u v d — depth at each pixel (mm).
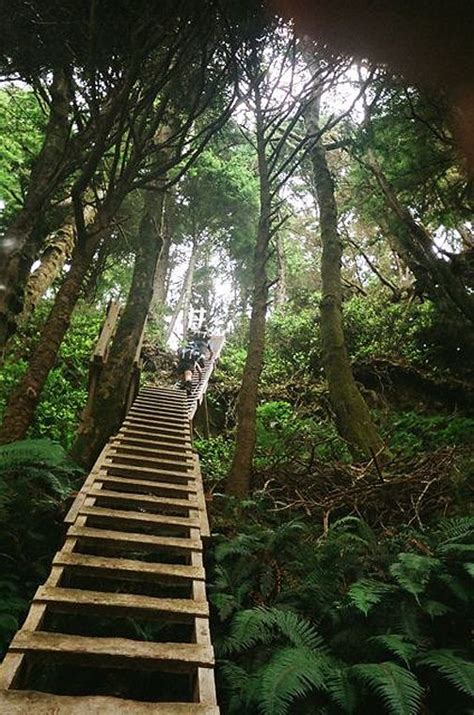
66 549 3164
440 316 10320
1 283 5652
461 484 5227
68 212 9555
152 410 7684
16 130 9336
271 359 13031
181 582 3057
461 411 9477
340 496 5477
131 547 3385
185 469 5262
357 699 2549
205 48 5207
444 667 2635
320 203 9227
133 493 4629
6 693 1876
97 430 6254
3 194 9203
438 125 7641
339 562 3805
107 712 1866
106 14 4754
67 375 9859
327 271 8586
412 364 10672
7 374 8375
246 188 16031
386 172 9008
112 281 13922
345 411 7191
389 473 5969
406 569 3301
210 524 4781
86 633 3420
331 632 3299
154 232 8062
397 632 3102
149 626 3457
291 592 3617
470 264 10047
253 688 2578
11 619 3150
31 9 4863
